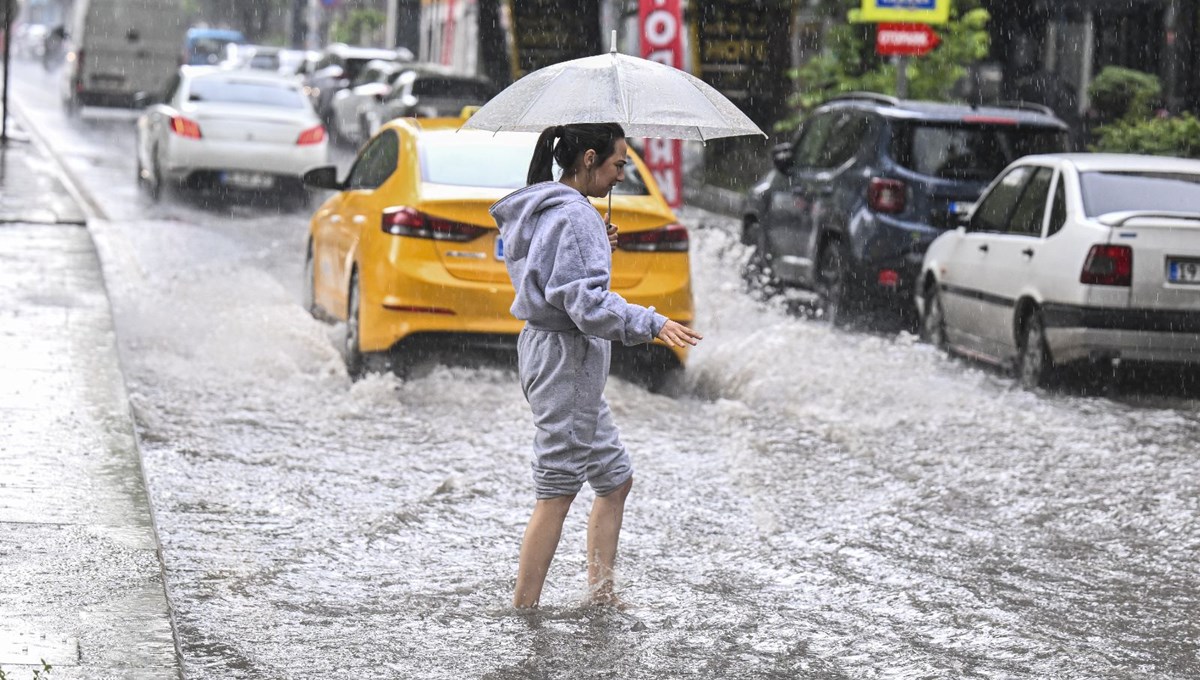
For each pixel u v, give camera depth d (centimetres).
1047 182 2911
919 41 4684
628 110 1425
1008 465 2170
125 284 3441
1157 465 2197
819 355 2922
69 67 10569
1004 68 6888
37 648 1255
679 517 1855
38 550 1499
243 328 2872
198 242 4306
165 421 2212
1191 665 1401
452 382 2514
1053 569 1695
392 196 2544
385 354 2516
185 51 10544
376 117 8519
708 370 2752
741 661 1373
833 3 6209
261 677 1298
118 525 1595
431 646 1383
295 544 1689
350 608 1484
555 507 1465
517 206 1417
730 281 3903
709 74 7712
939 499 1978
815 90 6266
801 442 2280
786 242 3859
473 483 1961
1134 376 2930
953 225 3444
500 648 1381
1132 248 2664
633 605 1513
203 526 1741
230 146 5306
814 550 1739
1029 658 1404
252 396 2402
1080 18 6938
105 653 1252
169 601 1396
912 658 1395
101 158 7212
